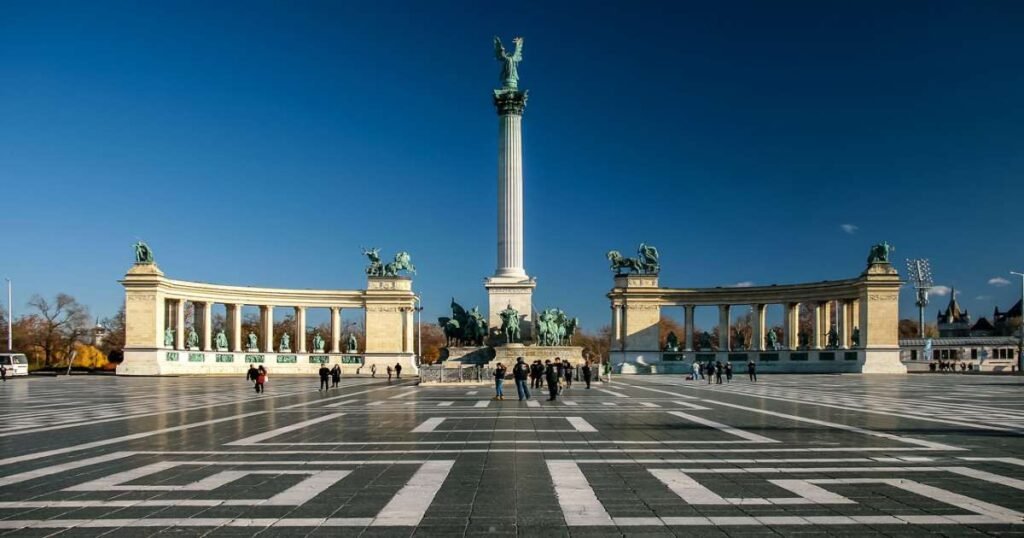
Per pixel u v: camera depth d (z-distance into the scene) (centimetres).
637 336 12362
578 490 1595
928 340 15212
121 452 2206
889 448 2228
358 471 1847
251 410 3862
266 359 11762
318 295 12312
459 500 1498
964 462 1955
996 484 1647
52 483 1697
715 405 4062
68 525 1305
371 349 12406
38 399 4988
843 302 11238
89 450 2258
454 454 2139
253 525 1301
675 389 6000
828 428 2805
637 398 4747
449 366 8162
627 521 1322
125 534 1243
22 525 1305
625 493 1562
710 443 2361
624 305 12450
